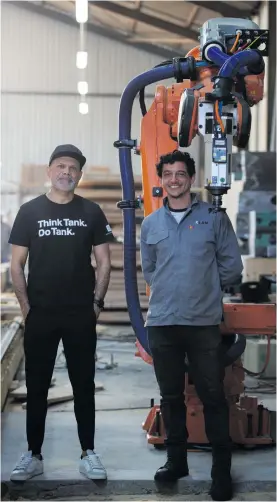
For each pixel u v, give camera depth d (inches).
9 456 139.6
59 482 126.0
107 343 288.8
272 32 338.0
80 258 124.2
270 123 347.6
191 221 119.2
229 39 126.4
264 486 126.4
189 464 134.3
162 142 141.6
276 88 297.0
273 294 237.1
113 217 377.4
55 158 124.4
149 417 156.2
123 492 126.1
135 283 141.7
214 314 118.9
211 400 119.7
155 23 442.6
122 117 140.3
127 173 141.4
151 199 140.9
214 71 127.2
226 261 120.9
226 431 120.7
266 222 260.7
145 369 236.2
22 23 519.8
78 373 126.6
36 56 522.6
